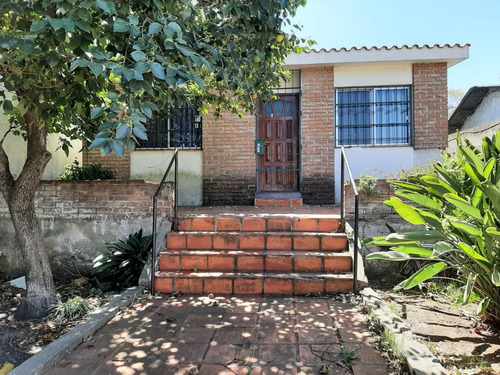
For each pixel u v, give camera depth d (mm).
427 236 3254
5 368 2703
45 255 4082
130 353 2820
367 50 7102
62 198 5391
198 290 4211
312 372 2496
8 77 3221
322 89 7453
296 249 4723
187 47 2508
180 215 5395
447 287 4129
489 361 2609
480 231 2904
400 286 3031
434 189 3547
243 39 3340
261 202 7312
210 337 3061
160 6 2623
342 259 4379
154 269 4238
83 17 2250
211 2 3352
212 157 7602
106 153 1968
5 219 5508
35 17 2887
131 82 2203
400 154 7383
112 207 5328
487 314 3250
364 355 2711
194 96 5594
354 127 7570
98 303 4062
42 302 3873
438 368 2348
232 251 4656
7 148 6109
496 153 3521
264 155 7801
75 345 2930
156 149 7762
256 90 4238
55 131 4625
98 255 5305
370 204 5066
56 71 3367
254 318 3449
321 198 7441
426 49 7039
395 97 7504
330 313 3535
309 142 7484
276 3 3240
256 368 2559
